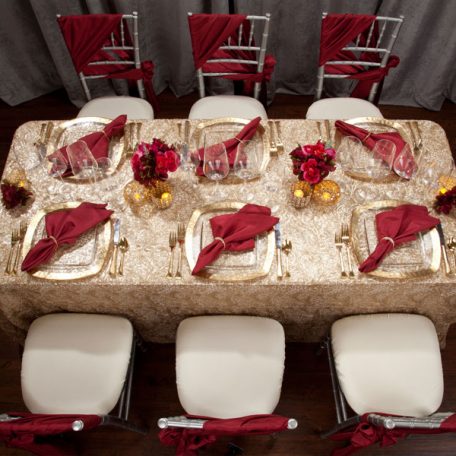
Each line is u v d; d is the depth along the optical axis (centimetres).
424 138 210
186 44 301
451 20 283
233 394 175
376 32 239
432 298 178
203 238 177
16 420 143
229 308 189
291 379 233
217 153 189
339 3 284
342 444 217
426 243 174
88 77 252
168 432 149
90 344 185
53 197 190
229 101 254
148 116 254
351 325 189
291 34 304
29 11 299
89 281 169
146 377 233
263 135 205
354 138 202
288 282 168
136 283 169
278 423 139
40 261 167
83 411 176
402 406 175
